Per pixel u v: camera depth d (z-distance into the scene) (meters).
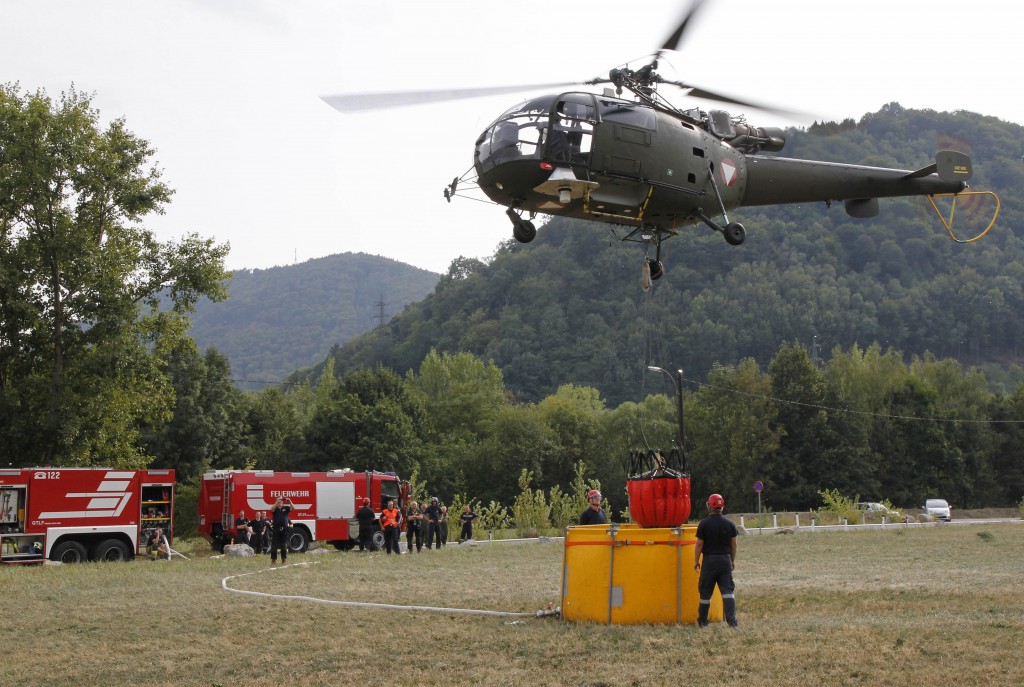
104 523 30.89
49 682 10.66
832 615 13.77
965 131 186.50
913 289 182.62
